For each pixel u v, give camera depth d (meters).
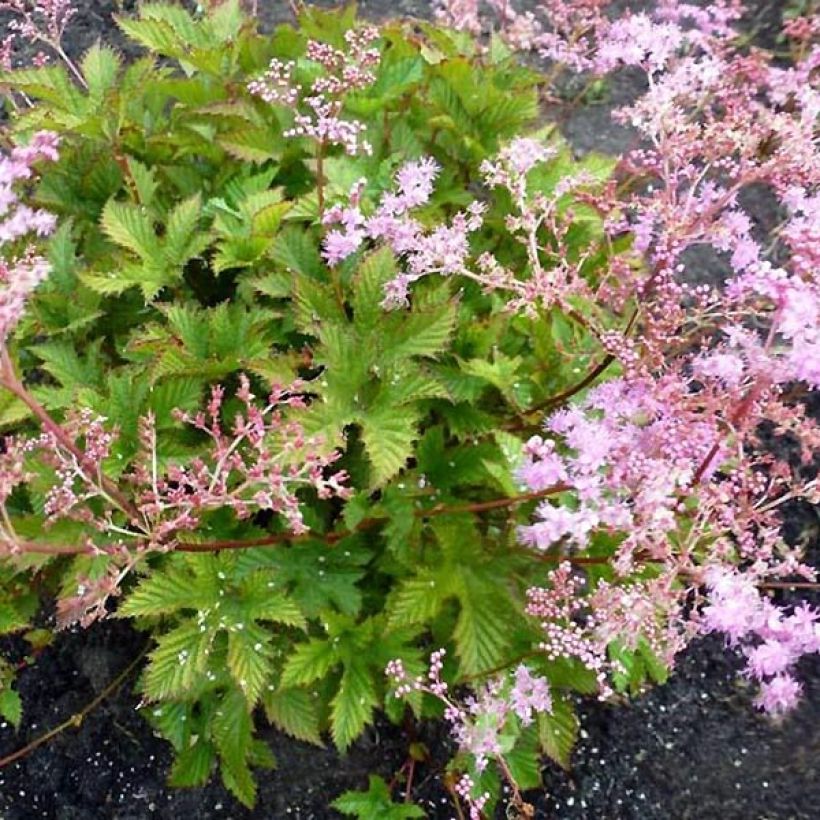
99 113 0.59
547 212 0.50
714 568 0.43
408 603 0.51
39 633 0.63
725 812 0.62
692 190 0.49
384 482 0.48
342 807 0.56
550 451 0.47
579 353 0.55
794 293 0.41
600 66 0.57
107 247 0.60
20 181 0.61
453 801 0.61
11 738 0.63
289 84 0.61
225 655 0.54
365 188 0.57
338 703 0.52
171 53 0.62
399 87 0.61
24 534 0.51
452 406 0.56
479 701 0.51
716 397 0.47
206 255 0.61
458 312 0.55
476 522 0.56
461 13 0.72
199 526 0.53
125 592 0.57
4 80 0.61
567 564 0.46
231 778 0.56
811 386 0.46
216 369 0.52
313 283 0.53
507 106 0.63
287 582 0.54
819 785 0.63
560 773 0.63
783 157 0.48
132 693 0.63
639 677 0.56
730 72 0.64
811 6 0.90
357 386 0.51
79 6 0.89
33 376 0.66
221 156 0.62
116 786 0.62
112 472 0.51
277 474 0.44
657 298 0.51
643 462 0.43
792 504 0.71
